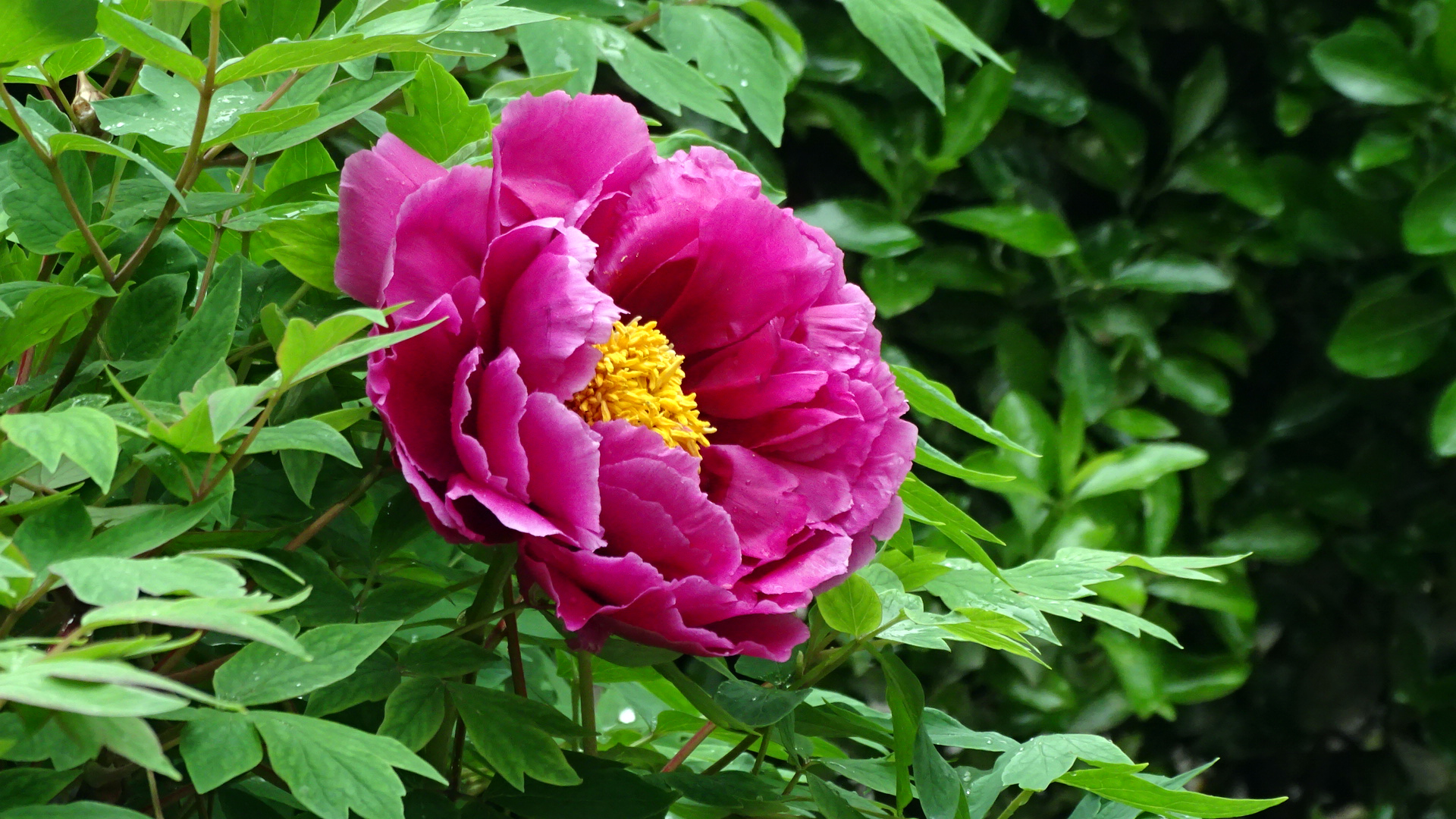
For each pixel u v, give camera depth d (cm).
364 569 77
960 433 150
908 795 78
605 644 75
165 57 72
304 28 81
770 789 79
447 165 77
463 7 76
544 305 73
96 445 68
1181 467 133
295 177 80
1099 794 78
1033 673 146
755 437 77
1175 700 151
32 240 75
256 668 71
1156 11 150
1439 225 139
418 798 75
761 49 90
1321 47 142
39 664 66
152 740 67
